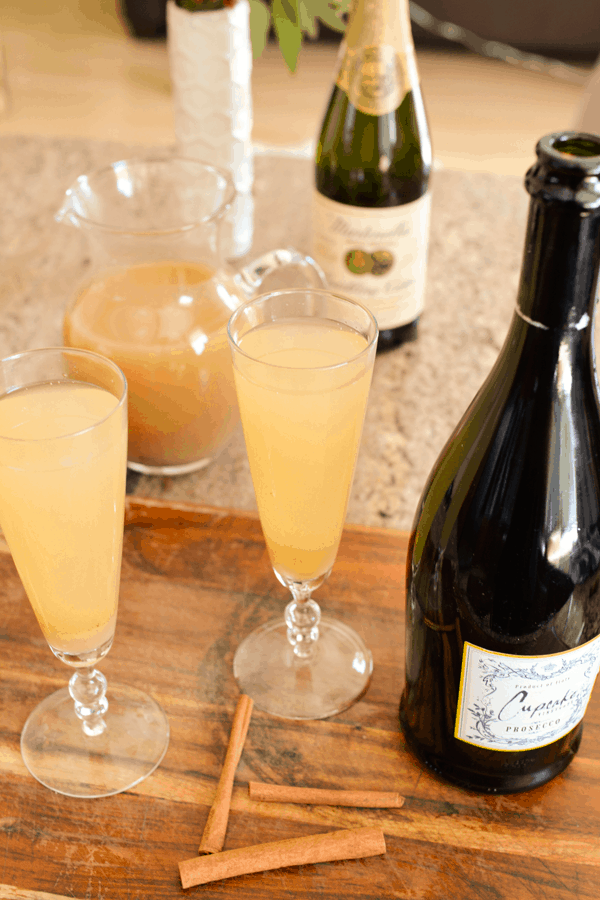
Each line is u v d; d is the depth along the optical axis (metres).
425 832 0.54
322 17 0.71
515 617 0.51
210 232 0.70
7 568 0.68
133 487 0.73
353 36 0.79
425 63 2.93
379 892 0.52
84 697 0.58
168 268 0.70
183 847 0.54
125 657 0.63
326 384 0.52
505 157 2.35
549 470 0.50
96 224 0.69
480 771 0.55
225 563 0.68
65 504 0.50
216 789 0.56
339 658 0.62
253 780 0.57
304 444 0.53
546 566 0.50
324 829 0.55
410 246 0.78
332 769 0.57
